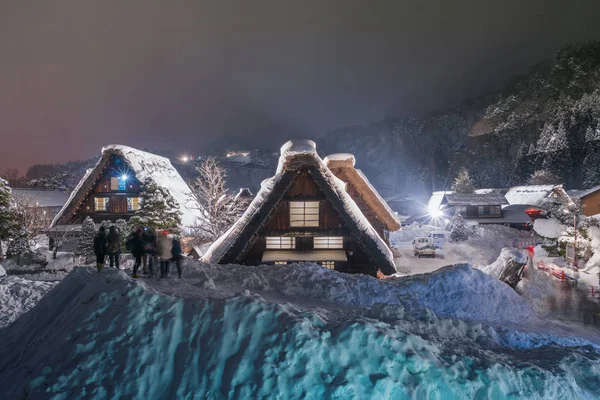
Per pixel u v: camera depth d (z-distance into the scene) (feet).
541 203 202.69
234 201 94.32
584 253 92.68
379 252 58.59
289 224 60.75
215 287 34.60
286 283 42.04
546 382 21.77
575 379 24.03
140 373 19.08
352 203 59.77
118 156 107.96
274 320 21.67
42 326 25.86
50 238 112.37
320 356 19.90
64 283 30.22
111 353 19.95
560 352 27.76
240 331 20.95
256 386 18.48
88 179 107.34
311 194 60.39
